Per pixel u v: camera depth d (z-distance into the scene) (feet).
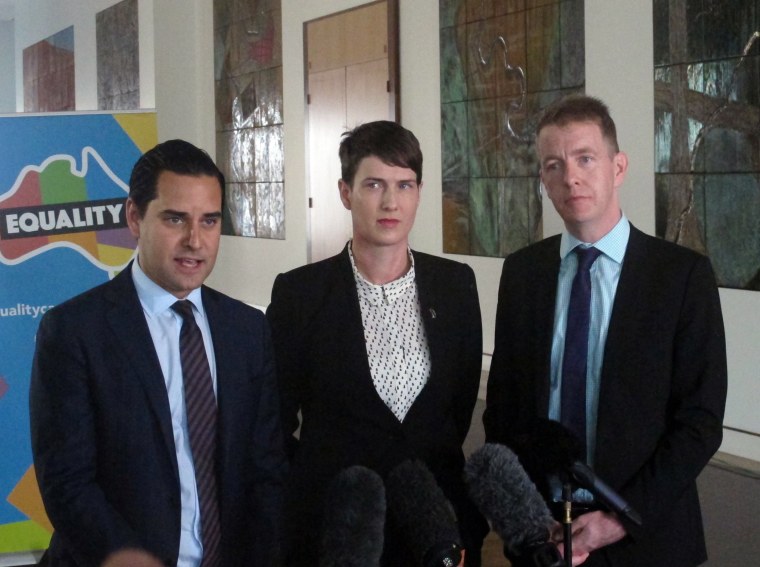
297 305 7.67
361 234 7.39
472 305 7.83
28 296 13.14
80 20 47.83
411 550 6.28
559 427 6.31
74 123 13.32
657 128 19.36
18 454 13.12
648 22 19.47
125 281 6.40
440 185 26.76
